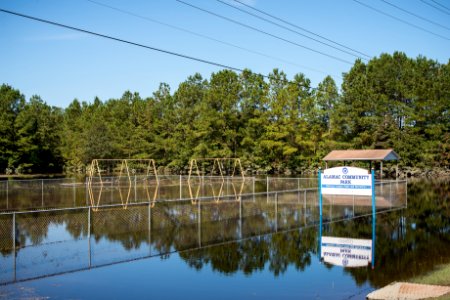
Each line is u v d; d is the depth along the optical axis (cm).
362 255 1210
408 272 1037
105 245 1305
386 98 5528
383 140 5416
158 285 926
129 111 7375
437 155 5606
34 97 7556
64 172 6775
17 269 1034
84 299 831
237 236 1462
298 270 1055
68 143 7175
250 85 5678
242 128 5497
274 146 5388
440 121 5866
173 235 1461
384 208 2197
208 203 2206
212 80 5944
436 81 5931
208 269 1058
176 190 3072
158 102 6756
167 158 6041
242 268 1071
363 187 1734
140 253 1209
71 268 1047
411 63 6175
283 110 5491
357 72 6125
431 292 846
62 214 1867
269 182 3481
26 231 1514
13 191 2756
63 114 9869
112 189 2980
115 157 6303
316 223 1736
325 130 5766
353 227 1653
